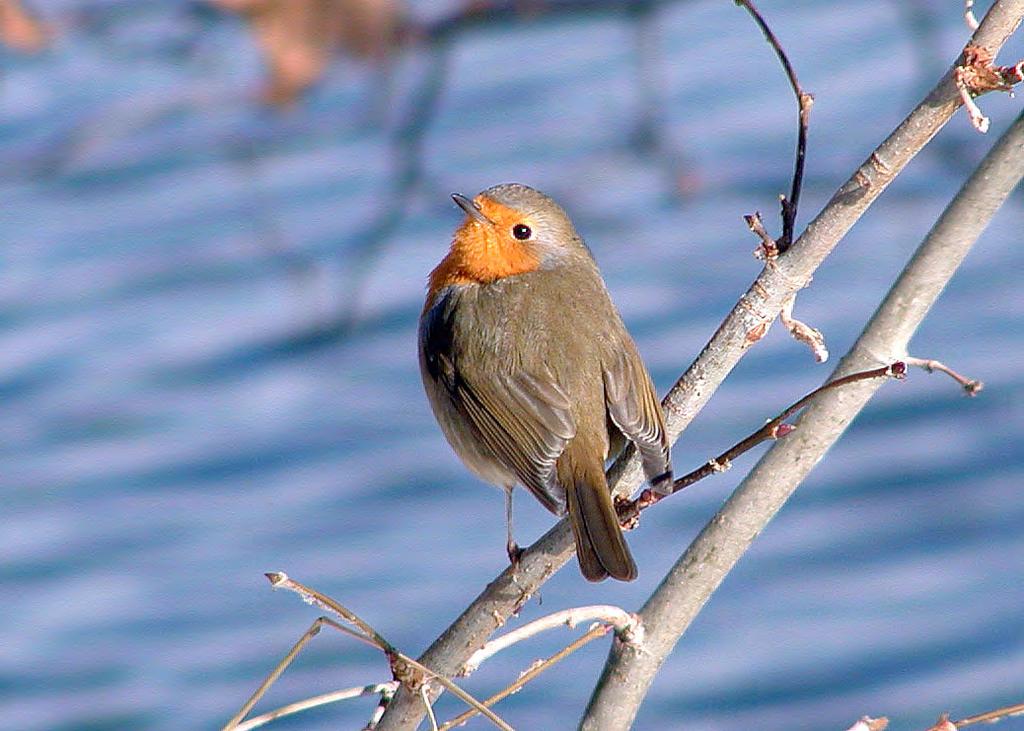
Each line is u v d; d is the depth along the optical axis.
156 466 14.52
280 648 12.22
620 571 5.62
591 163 16.92
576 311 7.02
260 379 15.88
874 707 10.78
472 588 12.33
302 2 11.21
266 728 11.51
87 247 17.89
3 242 18.67
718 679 11.38
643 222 16.83
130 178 18.59
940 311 15.28
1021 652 11.02
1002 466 13.02
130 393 16.05
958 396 14.00
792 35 18.92
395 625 12.04
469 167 17.08
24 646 12.66
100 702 11.82
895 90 17.62
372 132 17.03
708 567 5.46
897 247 16.06
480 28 11.66
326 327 16.64
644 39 15.09
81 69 17.88
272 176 17.61
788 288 5.36
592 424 6.66
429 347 7.28
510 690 5.21
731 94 18.05
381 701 5.53
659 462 5.59
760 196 16.73
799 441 5.40
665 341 15.07
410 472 14.16
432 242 17.08
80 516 14.36
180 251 17.67
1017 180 5.23
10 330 17.31
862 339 5.36
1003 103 16.78
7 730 11.71
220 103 12.23
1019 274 15.57
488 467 7.09
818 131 17.23
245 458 14.77
